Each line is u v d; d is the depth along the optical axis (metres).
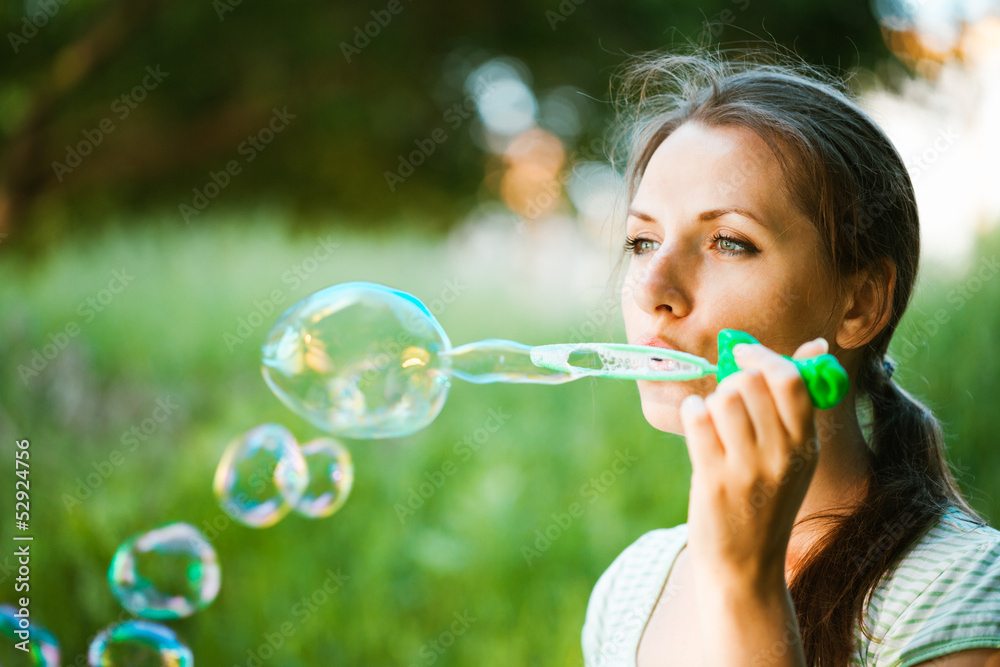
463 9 8.93
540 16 8.69
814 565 1.10
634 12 7.83
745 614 0.85
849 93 1.61
